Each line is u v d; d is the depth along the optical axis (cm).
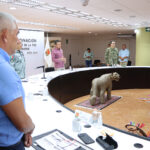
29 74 648
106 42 1520
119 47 1473
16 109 82
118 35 1397
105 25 849
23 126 86
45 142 130
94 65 1434
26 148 124
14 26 89
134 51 1411
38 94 270
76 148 123
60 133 144
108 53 653
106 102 474
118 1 413
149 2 427
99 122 158
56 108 206
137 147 123
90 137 136
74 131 148
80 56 1606
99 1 409
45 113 191
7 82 80
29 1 401
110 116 383
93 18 642
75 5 440
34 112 194
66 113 191
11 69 85
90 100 450
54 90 407
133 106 448
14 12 516
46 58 573
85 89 566
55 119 174
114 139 135
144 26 923
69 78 497
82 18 636
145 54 988
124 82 628
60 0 390
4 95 79
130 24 839
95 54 1588
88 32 1268
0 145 90
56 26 877
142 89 629
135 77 630
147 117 377
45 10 493
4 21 85
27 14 548
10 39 89
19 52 383
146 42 977
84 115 172
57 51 537
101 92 460
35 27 920
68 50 1478
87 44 1608
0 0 394
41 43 684
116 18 653
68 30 1103
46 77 425
